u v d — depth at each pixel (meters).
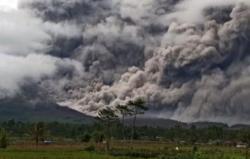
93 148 167.38
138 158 132.25
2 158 115.19
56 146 183.75
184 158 129.50
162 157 133.12
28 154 132.62
